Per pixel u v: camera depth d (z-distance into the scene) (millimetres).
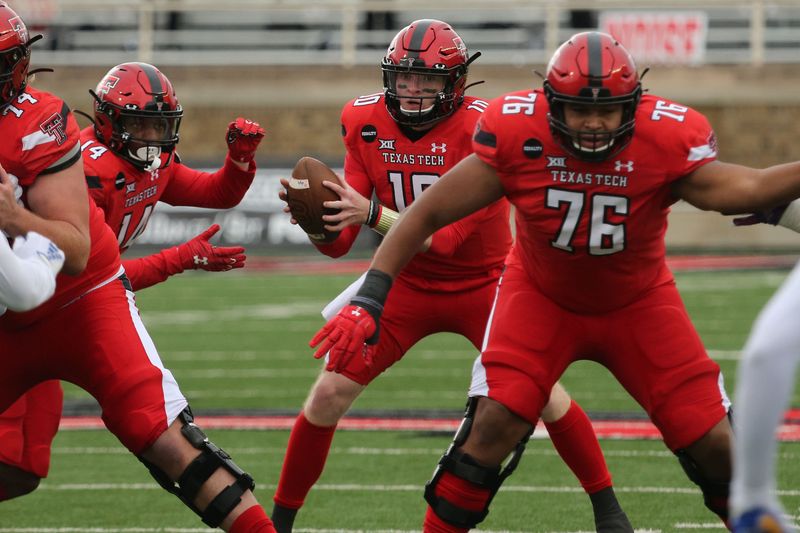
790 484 18188
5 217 11000
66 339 12672
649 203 11711
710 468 12062
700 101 64812
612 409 25281
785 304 7242
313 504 17859
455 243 14672
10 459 14055
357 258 58406
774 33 69625
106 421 12469
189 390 28547
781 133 64750
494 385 12320
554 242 12023
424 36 14883
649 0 66125
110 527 16750
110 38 73438
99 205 14500
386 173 15719
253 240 58562
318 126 69188
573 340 12688
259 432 23719
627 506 17375
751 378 7254
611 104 11016
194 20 77562
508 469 12477
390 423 24312
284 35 75625
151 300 46031
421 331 15844
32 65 70375
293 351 34125
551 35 67250
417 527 16484
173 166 16219
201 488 12094
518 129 11641
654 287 12602
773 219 12141
